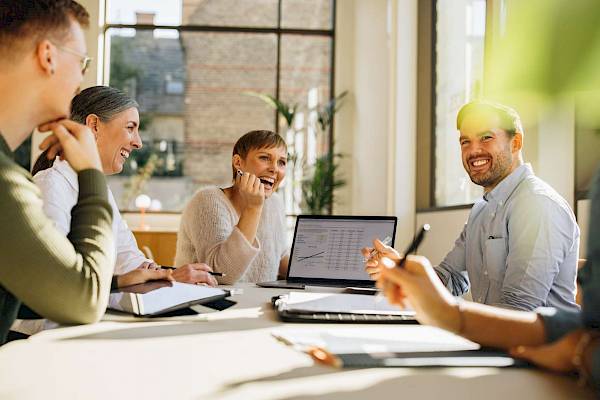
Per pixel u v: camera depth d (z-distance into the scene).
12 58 1.17
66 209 1.82
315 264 2.38
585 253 0.79
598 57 0.40
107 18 7.12
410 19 5.48
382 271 0.92
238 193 2.75
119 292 1.36
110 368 0.81
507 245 2.18
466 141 2.34
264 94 7.21
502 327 0.89
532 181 2.10
